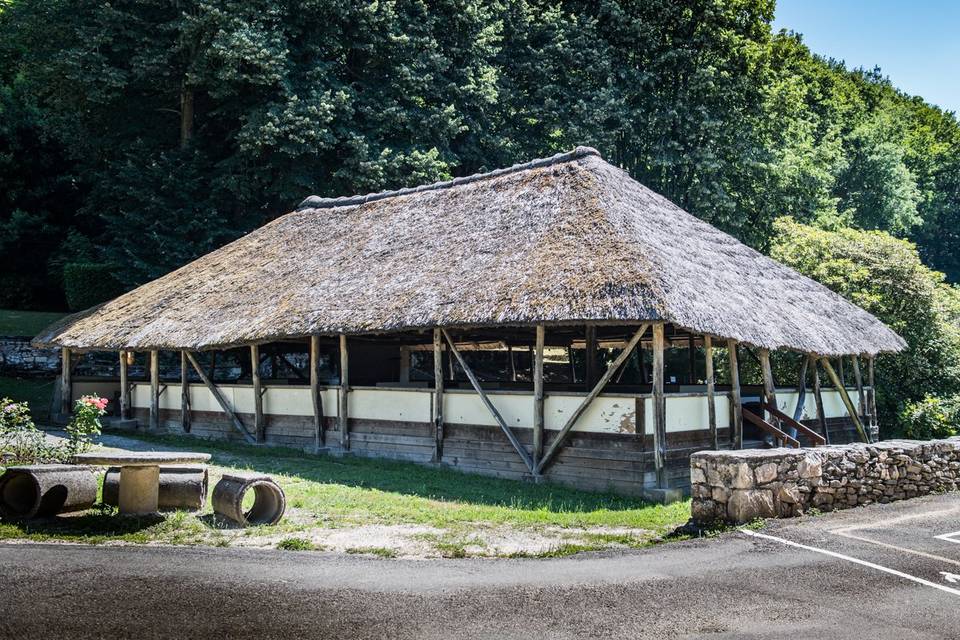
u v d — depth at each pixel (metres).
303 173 29.05
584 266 13.51
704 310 13.13
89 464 10.25
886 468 11.80
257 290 19.41
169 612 6.69
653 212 17.08
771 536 9.49
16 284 36.00
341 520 10.52
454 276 15.34
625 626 6.54
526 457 14.21
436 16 31.69
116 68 29.42
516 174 18.59
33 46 31.95
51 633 6.14
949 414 22.62
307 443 18.02
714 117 32.09
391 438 16.62
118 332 20.72
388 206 21.05
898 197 49.91
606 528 10.48
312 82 28.88
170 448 17.72
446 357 23.67
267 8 28.09
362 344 22.16
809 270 25.27
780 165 32.84
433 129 30.73
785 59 35.66
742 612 6.88
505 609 6.92
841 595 7.34
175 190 30.47
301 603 7.00
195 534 9.51
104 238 35.75
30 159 36.47
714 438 14.42
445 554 8.83
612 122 33.28
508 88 33.84
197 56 28.73
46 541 9.02
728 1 33.38
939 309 24.78
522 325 13.56
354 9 29.05
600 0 34.75
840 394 20.09
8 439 13.12
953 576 7.92
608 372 13.45
